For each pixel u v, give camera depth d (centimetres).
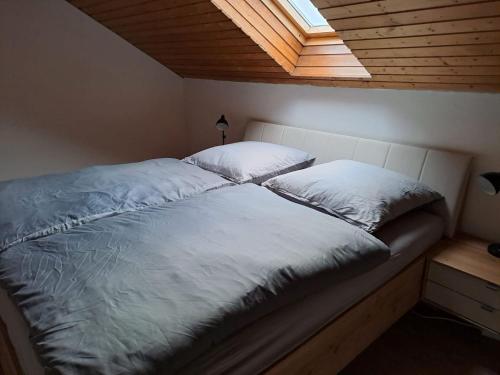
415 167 194
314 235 137
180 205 170
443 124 186
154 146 372
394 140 208
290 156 236
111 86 324
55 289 106
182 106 383
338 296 127
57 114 299
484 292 152
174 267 114
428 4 129
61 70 292
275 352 105
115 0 239
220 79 323
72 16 287
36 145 293
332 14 159
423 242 168
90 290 104
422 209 194
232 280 107
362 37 165
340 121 234
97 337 86
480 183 152
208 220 151
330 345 126
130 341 84
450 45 145
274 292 106
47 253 127
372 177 177
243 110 311
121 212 166
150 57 342
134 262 117
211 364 90
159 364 80
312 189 177
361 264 130
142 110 351
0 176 282
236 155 232
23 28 267
